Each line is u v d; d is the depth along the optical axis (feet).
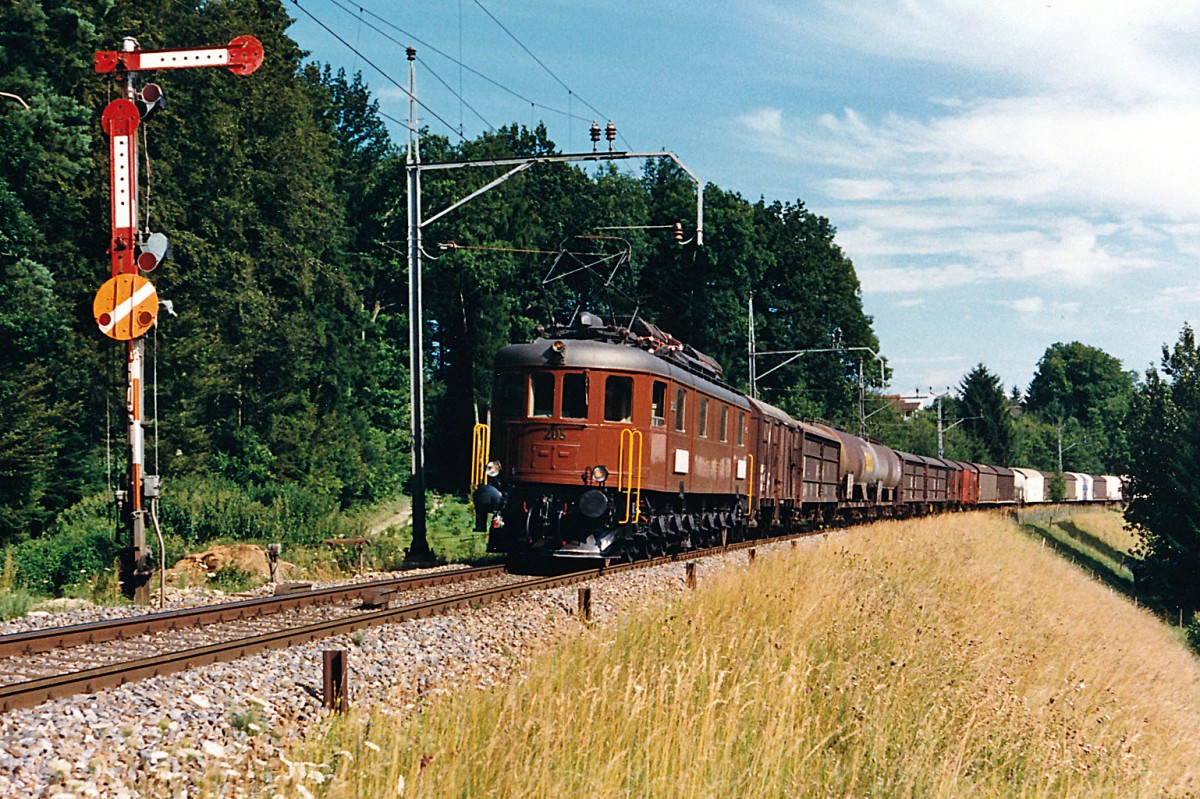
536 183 195.00
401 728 24.12
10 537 90.74
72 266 105.81
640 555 69.00
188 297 126.41
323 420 156.35
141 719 24.25
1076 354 574.97
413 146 76.33
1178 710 58.85
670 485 65.62
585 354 61.93
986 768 33.88
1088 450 463.83
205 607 42.01
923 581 66.59
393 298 196.85
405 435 182.80
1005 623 59.88
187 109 129.49
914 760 30.45
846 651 41.42
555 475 61.36
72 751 21.68
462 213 179.42
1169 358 164.96
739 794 25.53
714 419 75.46
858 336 240.94
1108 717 44.86
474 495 61.98
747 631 38.86
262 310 136.77
